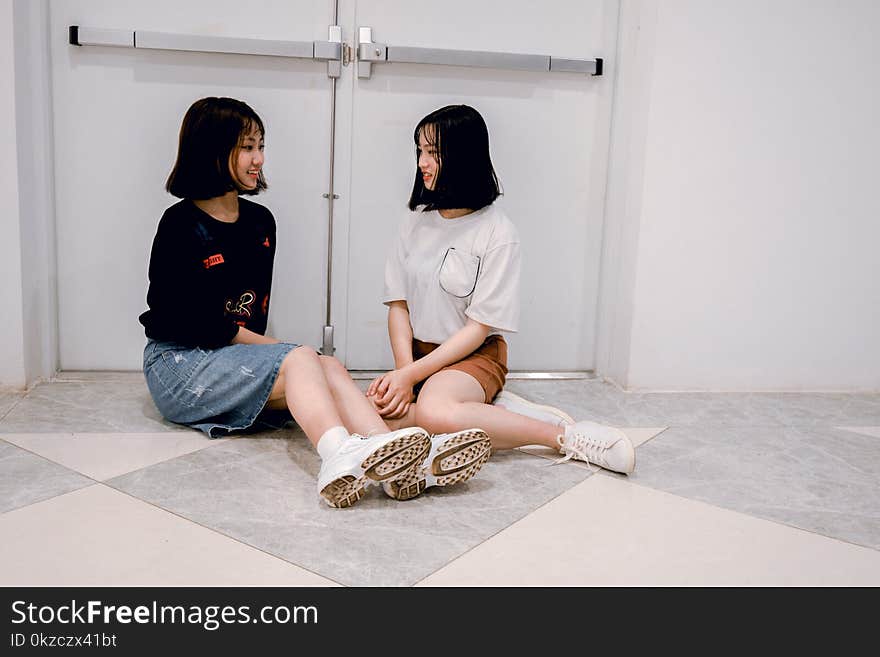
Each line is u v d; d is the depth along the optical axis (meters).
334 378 1.71
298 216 2.34
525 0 2.35
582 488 1.65
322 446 1.53
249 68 2.25
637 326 2.38
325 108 2.30
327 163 2.33
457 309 1.92
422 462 1.49
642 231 2.33
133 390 2.22
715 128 2.30
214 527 1.41
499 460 1.79
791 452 1.93
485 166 1.85
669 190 2.31
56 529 1.38
